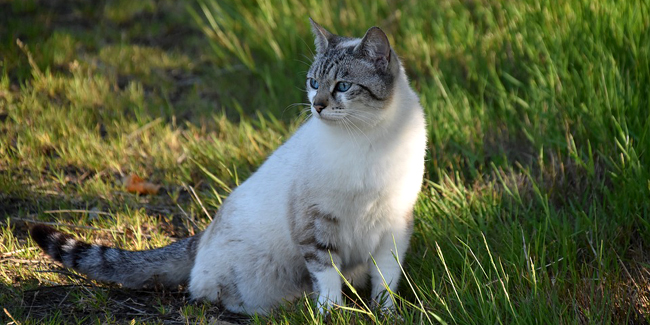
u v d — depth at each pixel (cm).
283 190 468
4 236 532
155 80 815
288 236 473
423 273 493
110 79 803
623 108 565
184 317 455
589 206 545
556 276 451
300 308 453
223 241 482
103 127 727
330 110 436
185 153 676
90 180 625
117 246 546
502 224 521
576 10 686
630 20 627
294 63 805
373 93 434
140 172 653
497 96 700
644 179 514
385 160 438
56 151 673
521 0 771
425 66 774
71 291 475
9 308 446
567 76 635
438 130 646
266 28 851
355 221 454
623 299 438
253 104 764
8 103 732
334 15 855
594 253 477
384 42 437
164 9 959
